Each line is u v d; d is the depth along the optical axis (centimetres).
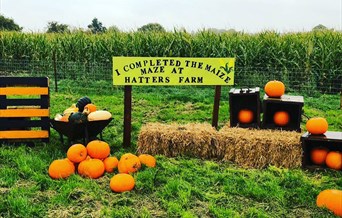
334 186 543
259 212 458
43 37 1720
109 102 1095
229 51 1469
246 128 687
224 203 486
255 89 719
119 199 484
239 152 627
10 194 487
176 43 1553
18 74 1653
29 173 551
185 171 578
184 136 648
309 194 511
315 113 1002
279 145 610
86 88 1316
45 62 1658
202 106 1048
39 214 444
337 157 597
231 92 708
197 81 706
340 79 1355
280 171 586
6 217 439
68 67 1590
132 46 1584
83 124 632
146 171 555
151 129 659
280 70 1440
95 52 1605
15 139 688
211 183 543
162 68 691
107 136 753
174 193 505
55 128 662
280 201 491
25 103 686
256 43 1480
